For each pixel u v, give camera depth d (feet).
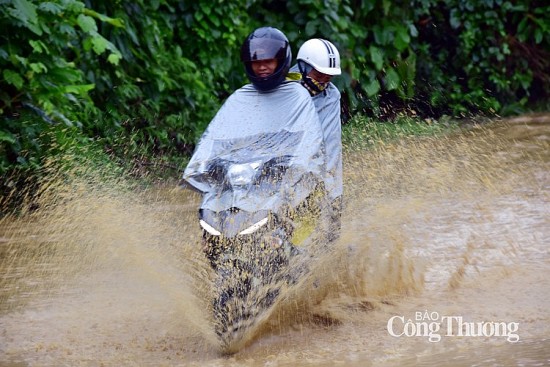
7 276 52.08
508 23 126.00
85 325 43.78
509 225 61.36
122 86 80.89
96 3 78.54
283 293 41.11
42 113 67.26
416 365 36.47
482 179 76.18
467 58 119.96
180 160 84.58
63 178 66.64
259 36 43.24
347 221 55.93
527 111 123.13
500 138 99.14
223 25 94.17
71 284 50.49
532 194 71.67
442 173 74.79
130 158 79.61
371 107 104.17
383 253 50.83
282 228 39.70
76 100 70.44
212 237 39.09
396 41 107.24
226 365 37.42
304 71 46.47
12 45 64.85
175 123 86.53
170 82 85.81
